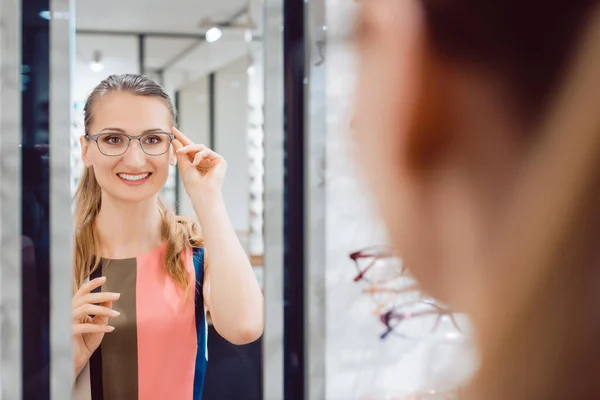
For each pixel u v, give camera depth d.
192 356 0.87
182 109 1.56
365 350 0.40
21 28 0.46
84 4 0.97
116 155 0.88
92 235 0.88
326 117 0.43
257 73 0.82
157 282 0.88
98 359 0.84
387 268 0.39
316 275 0.43
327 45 0.43
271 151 0.45
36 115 0.46
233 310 0.86
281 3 0.45
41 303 0.46
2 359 0.45
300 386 0.45
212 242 0.87
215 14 1.44
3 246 0.46
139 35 1.38
